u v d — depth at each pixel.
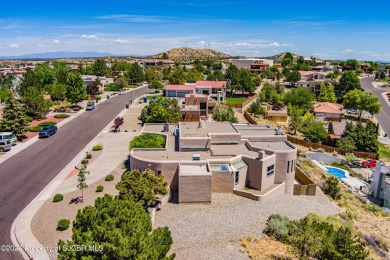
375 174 45.03
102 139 53.28
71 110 77.38
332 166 54.00
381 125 87.19
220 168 33.50
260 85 136.00
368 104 90.44
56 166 40.62
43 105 68.38
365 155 60.47
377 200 44.09
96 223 17.02
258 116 81.56
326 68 179.38
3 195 32.19
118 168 39.88
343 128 67.94
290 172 37.00
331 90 109.56
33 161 42.31
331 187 40.19
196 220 28.31
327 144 66.25
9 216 28.03
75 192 32.94
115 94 105.12
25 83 90.69
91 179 36.41
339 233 21.91
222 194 33.50
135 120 68.00
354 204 40.12
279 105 100.25
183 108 65.44
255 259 23.25
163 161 33.12
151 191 27.52
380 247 29.12
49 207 29.64
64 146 49.12
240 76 111.12
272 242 25.73
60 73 106.25
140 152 37.16
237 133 39.94
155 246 17.17
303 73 143.88
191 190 30.77
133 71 132.62
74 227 18.14
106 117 71.00
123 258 15.07
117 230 15.70
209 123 46.12
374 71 194.75
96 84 101.88
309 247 21.91
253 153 36.72
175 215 29.00
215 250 24.20
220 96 94.56
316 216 30.17
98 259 15.45
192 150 37.53
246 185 35.28
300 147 63.50
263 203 32.47
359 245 21.59
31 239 24.44
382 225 34.59
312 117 73.12
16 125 51.69
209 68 184.88
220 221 28.38
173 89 93.44
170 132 46.28
